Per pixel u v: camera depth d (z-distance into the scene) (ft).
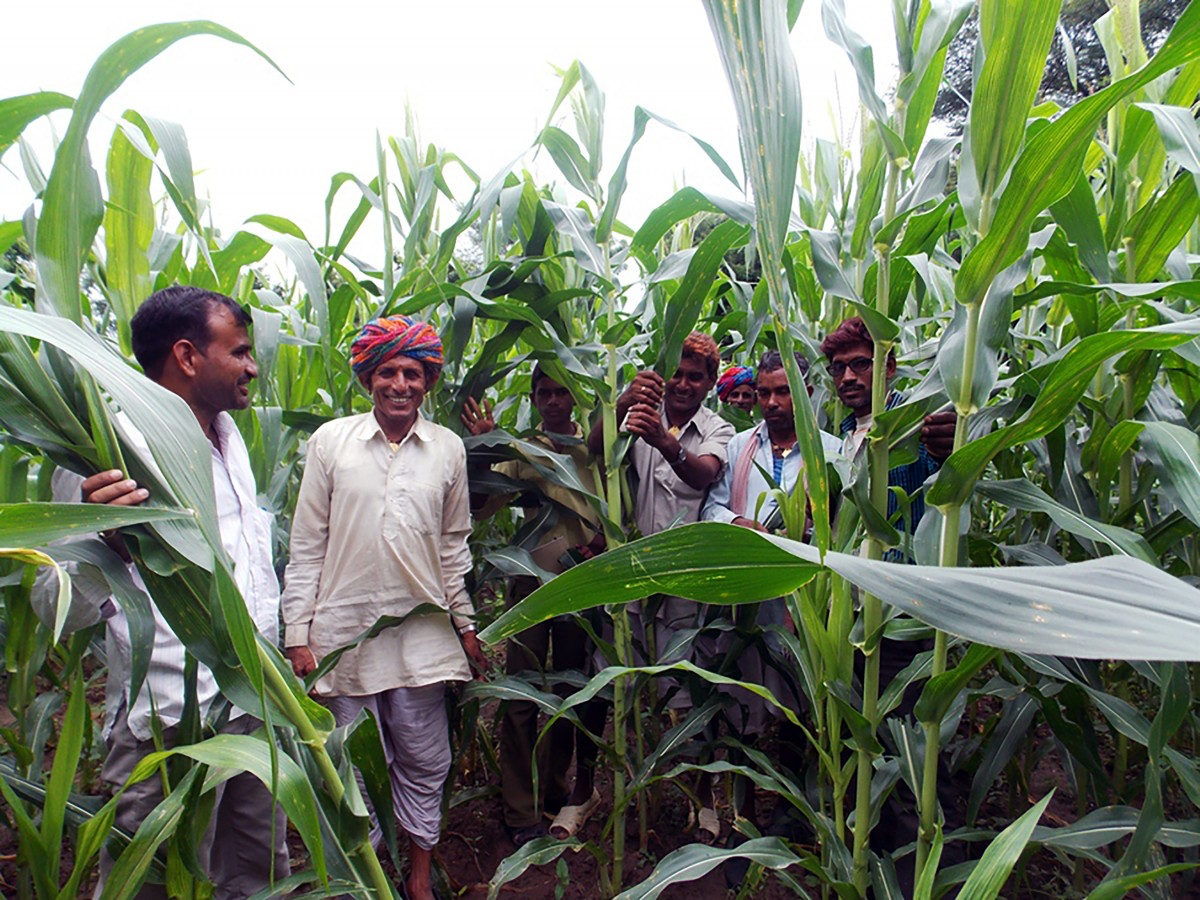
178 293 5.15
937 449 5.80
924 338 9.82
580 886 7.61
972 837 5.28
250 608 5.59
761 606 7.90
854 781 7.35
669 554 2.81
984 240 3.73
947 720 5.46
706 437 8.57
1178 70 5.16
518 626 3.03
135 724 5.06
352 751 4.75
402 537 6.79
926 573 2.40
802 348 7.38
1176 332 3.08
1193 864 3.15
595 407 8.20
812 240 5.04
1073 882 6.66
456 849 8.29
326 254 8.29
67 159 3.09
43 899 4.21
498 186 7.15
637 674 7.16
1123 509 5.93
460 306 7.47
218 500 5.53
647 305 8.92
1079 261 5.44
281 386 9.09
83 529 2.85
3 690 10.96
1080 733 5.15
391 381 6.75
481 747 9.45
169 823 3.93
